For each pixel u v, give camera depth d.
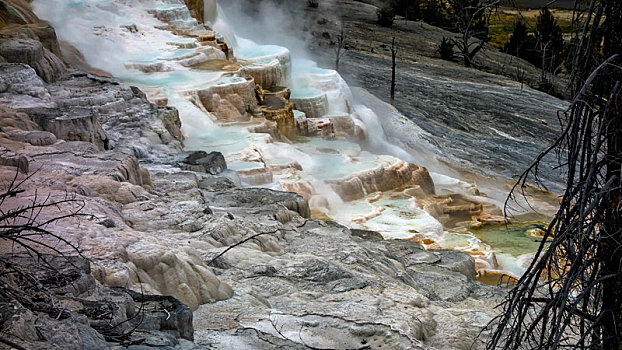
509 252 18.20
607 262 4.43
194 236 8.93
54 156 10.55
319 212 18.64
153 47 24.98
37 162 10.07
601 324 4.49
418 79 39.97
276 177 19.09
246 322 6.65
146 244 6.89
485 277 15.98
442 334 7.62
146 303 5.59
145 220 9.04
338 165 21.66
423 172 22.91
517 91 39.44
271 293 7.87
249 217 10.98
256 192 12.66
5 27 19.56
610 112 4.19
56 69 18.09
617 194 4.30
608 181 4.05
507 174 28.84
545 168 29.50
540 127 35.00
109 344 4.52
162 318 5.28
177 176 12.30
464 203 21.94
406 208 19.91
